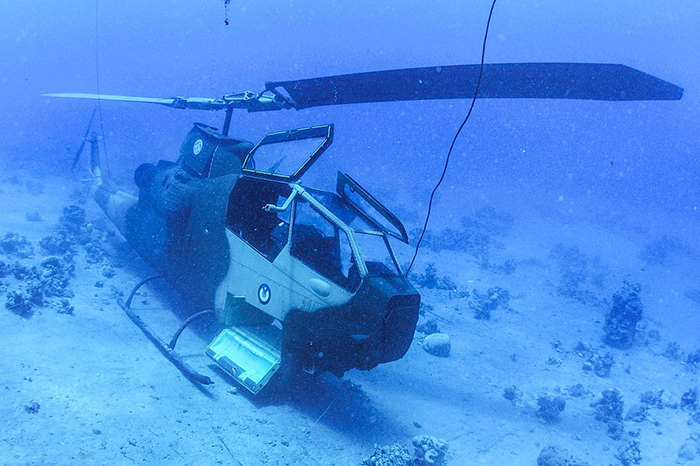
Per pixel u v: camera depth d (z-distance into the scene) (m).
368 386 7.79
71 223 13.59
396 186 44.12
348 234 5.90
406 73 4.34
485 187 54.59
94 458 4.45
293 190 6.30
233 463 4.97
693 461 7.29
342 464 5.43
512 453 6.58
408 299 5.43
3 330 6.58
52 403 5.16
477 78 4.00
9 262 9.68
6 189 18.33
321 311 5.74
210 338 8.33
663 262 28.73
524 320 13.76
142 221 9.79
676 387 10.99
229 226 7.36
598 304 17.12
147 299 9.55
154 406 5.71
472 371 9.41
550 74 3.57
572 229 35.38
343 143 97.69
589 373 10.69
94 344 7.00
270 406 6.40
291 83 5.38
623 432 8.15
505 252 23.56
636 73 3.10
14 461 4.09
